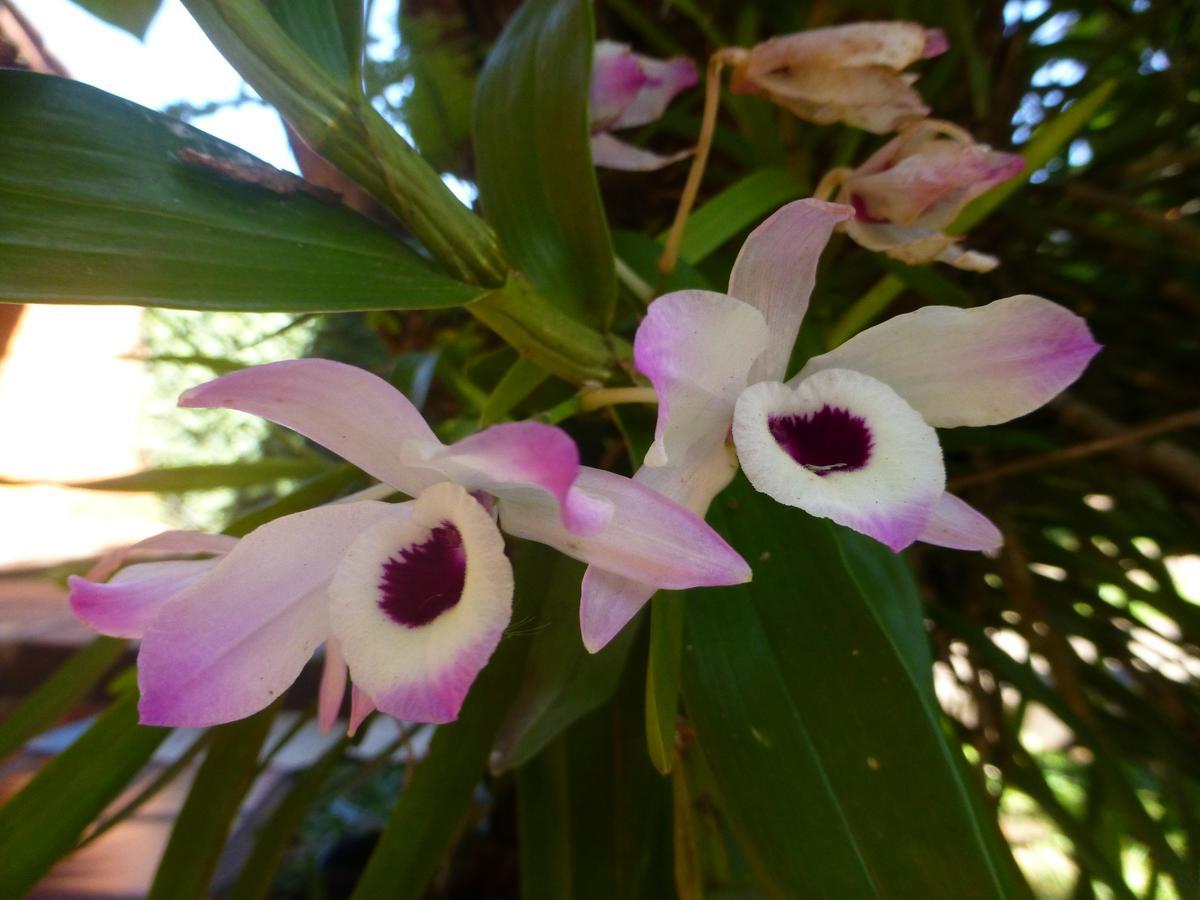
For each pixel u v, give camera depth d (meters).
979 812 0.12
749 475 0.10
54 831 0.13
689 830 0.13
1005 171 0.12
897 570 0.13
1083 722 0.18
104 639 0.15
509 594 0.09
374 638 0.10
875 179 0.13
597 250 0.12
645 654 0.16
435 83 0.19
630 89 0.16
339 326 0.27
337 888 0.28
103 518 0.40
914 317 0.11
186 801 0.14
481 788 0.25
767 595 0.12
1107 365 0.25
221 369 0.21
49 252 0.08
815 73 0.13
